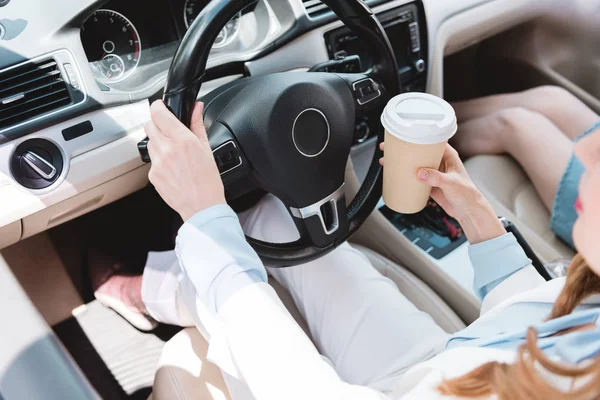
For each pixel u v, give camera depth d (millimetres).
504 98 1510
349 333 905
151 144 704
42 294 1407
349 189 1199
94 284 1377
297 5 1022
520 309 613
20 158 853
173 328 1369
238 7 744
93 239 1474
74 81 883
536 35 1598
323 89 871
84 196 951
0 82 848
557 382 436
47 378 534
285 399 592
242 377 636
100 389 1258
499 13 1364
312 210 894
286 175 862
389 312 914
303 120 852
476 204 783
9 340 566
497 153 1352
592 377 410
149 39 1021
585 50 1577
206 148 708
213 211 686
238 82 935
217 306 660
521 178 1301
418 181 780
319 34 1059
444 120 700
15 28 847
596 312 474
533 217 1223
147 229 1506
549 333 489
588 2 1493
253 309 639
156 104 705
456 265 1137
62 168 888
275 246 895
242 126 841
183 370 894
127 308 1304
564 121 1424
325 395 584
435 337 875
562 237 1151
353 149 1156
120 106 929
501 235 791
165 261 1166
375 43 912
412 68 1222
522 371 433
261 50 1031
